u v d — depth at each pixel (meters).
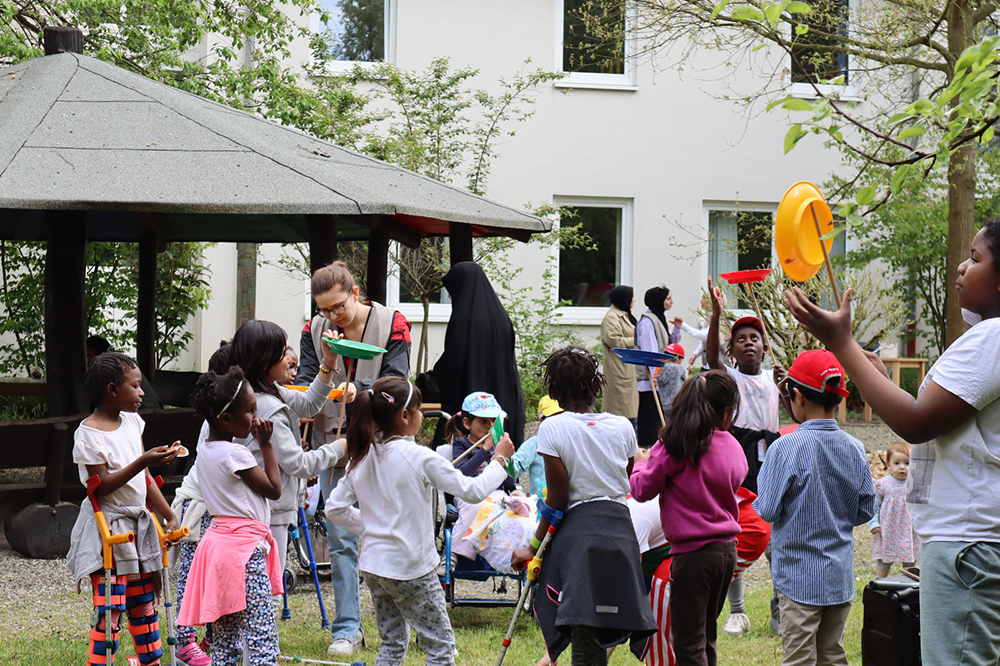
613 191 17.16
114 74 8.60
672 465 4.44
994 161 15.05
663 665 4.66
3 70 9.01
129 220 11.14
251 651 4.38
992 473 2.96
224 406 4.47
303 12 12.84
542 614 4.29
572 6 17.12
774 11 3.89
